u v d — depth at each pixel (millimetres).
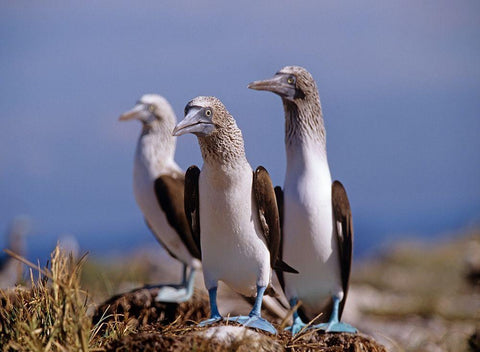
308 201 11750
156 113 15180
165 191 14625
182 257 14500
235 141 10156
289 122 12211
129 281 19062
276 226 10703
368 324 18547
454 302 21875
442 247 35250
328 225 11820
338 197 11969
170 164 15359
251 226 10438
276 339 10281
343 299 12453
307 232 11766
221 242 10484
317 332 11445
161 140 15273
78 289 9648
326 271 11984
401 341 16484
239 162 10211
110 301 13234
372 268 30391
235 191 10219
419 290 24422
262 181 10492
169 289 13648
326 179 12016
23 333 9242
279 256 12016
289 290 12172
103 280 17750
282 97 12242
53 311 9547
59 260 10305
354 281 27016
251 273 10641
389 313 20062
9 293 10906
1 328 9578
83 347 8914
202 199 10430
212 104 10047
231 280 10789
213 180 10219
